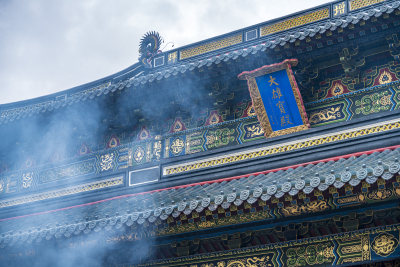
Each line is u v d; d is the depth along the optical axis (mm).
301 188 20031
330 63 25719
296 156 25422
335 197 20266
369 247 21156
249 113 27406
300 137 25609
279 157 25750
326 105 25703
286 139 25859
